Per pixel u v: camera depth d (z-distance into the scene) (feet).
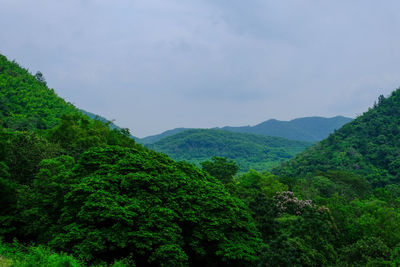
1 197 75.82
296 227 91.81
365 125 517.96
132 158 80.84
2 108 280.72
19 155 90.58
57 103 402.52
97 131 130.00
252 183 207.72
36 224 71.05
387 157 402.93
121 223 65.16
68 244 62.18
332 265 80.94
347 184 264.52
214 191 87.10
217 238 74.54
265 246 77.25
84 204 67.21
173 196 77.36
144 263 70.85
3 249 55.62
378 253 81.92
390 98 568.41
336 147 485.97
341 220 113.39
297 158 508.53
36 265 45.03
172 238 66.28
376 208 137.08
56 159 86.69
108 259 65.98
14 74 429.38
